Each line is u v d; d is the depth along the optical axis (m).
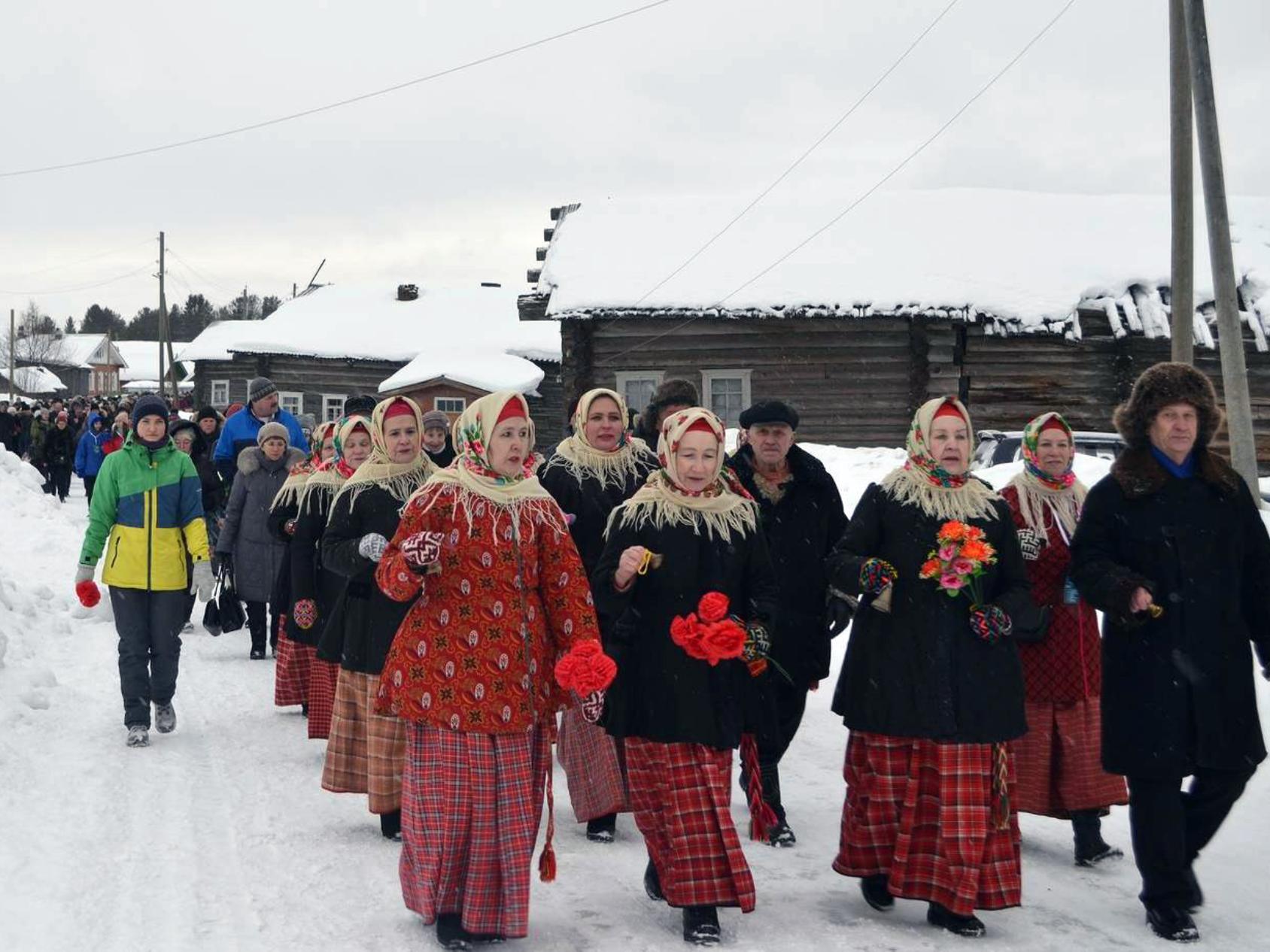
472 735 4.34
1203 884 5.21
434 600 4.45
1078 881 5.28
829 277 21.59
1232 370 11.26
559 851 5.64
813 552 5.95
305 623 6.65
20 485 18.31
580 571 4.57
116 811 5.98
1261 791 6.22
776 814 5.76
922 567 4.61
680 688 4.52
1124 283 20.72
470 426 4.55
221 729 7.88
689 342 21.53
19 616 10.69
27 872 5.04
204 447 11.77
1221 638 4.64
